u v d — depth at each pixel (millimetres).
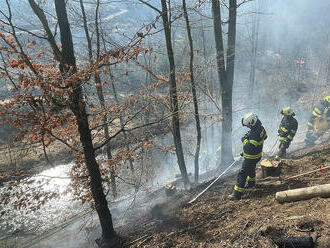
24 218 9172
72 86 4527
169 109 7297
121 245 5629
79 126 5051
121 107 6137
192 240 4668
